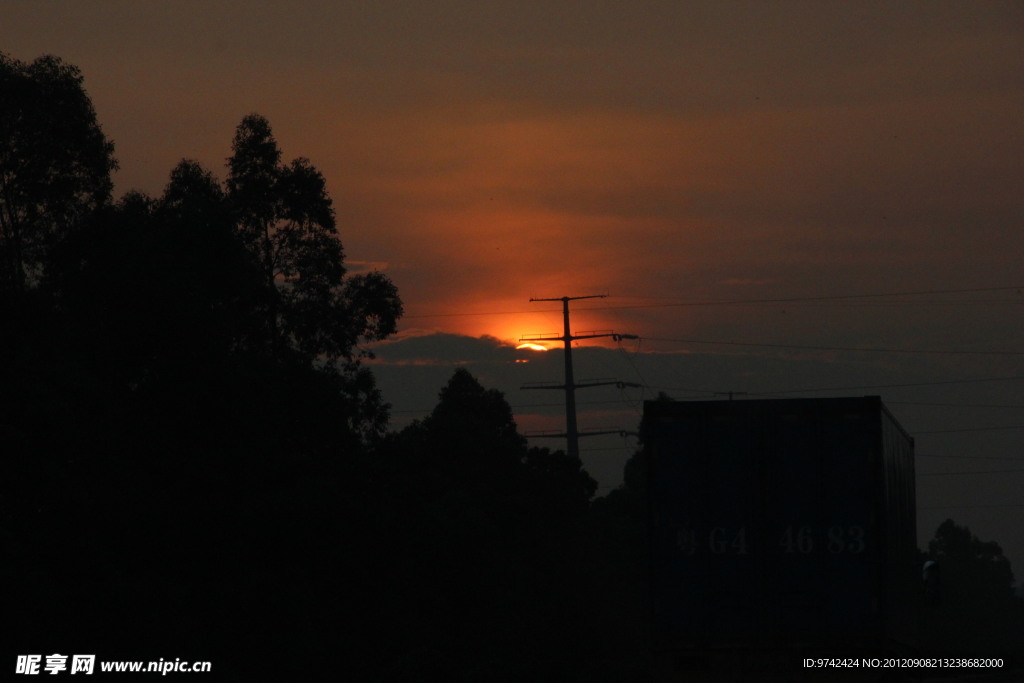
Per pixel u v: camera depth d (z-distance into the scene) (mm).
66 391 86188
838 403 48562
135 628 81938
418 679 93500
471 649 125688
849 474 48188
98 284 98062
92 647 80188
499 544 143500
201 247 107250
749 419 48969
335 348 120938
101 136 110000
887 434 50094
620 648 164250
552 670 85688
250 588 97188
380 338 123125
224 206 113938
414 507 117562
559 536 174875
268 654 97375
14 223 106875
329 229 122250
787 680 47750
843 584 47781
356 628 109625
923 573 61438
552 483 176000
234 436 101438
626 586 192625
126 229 100438
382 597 112250
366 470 114750
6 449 77438
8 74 104438
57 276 102188
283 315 118938
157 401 100000
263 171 121062
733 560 48469
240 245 110562
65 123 105875
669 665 48281
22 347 92875
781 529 48344
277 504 98750
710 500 48875
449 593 125875
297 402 111625
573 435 198375
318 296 121125
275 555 102188
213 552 98250
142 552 88812
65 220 108000
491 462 171000
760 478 48688
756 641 48000
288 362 112562
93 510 81250
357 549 106188
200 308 99750
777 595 48062
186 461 96688
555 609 160625
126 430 95250
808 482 48438
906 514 59594
